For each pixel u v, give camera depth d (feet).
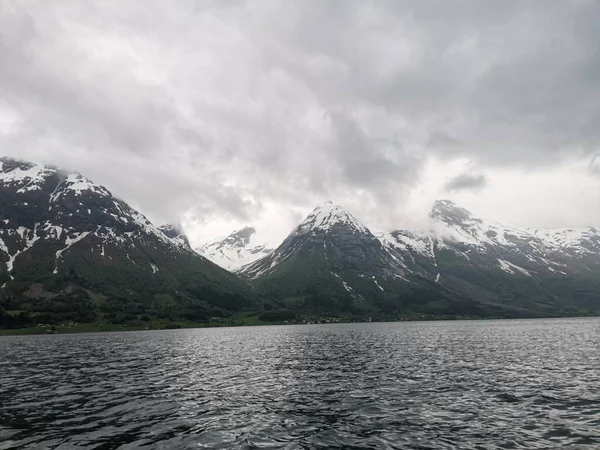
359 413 131.64
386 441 104.17
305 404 145.89
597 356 263.90
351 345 396.57
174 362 281.54
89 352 376.48
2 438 111.24
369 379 193.98
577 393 152.56
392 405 141.18
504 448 97.14
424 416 126.21
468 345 369.30
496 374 199.52
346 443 103.24
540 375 194.18
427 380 186.80
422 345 378.32
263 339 527.40
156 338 608.60
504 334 534.37
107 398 162.09
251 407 142.82
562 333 531.09
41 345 492.95
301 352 336.08
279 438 107.96
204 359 297.53
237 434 111.75
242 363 269.23
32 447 103.50
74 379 213.46
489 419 121.08
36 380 212.23
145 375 222.89
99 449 101.30
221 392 170.30
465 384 175.22
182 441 106.42
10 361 307.78
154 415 133.90
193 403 150.51
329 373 216.33
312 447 100.78
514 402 141.08
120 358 316.19
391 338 492.13
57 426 122.31
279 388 176.86
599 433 105.60
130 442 106.42
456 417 124.26
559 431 108.27
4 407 148.46
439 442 102.58
